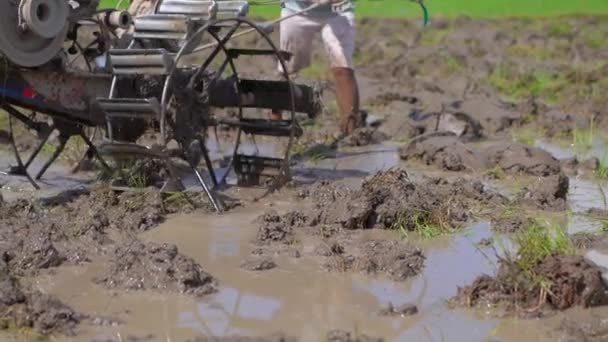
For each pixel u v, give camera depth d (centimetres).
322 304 974
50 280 1030
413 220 1209
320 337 898
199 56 2475
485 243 1154
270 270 1064
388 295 998
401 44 3053
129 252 1041
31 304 930
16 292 945
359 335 893
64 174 1480
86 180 1443
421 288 1017
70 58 1523
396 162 1598
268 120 1412
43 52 1224
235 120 1410
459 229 1214
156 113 1212
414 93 2227
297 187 1393
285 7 1714
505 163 1513
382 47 3011
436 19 3550
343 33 1717
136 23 1267
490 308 956
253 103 1389
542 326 920
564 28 3459
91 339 887
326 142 1734
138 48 1291
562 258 978
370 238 1177
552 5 3984
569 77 2448
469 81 2353
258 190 1384
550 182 1346
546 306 954
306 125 1844
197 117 1316
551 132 1842
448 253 1127
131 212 1235
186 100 1297
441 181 1407
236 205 1309
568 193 1396
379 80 2452
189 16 1278
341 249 1121
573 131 1828
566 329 908
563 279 961
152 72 1215
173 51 1344
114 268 1031
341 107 1747
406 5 3872
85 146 1558
